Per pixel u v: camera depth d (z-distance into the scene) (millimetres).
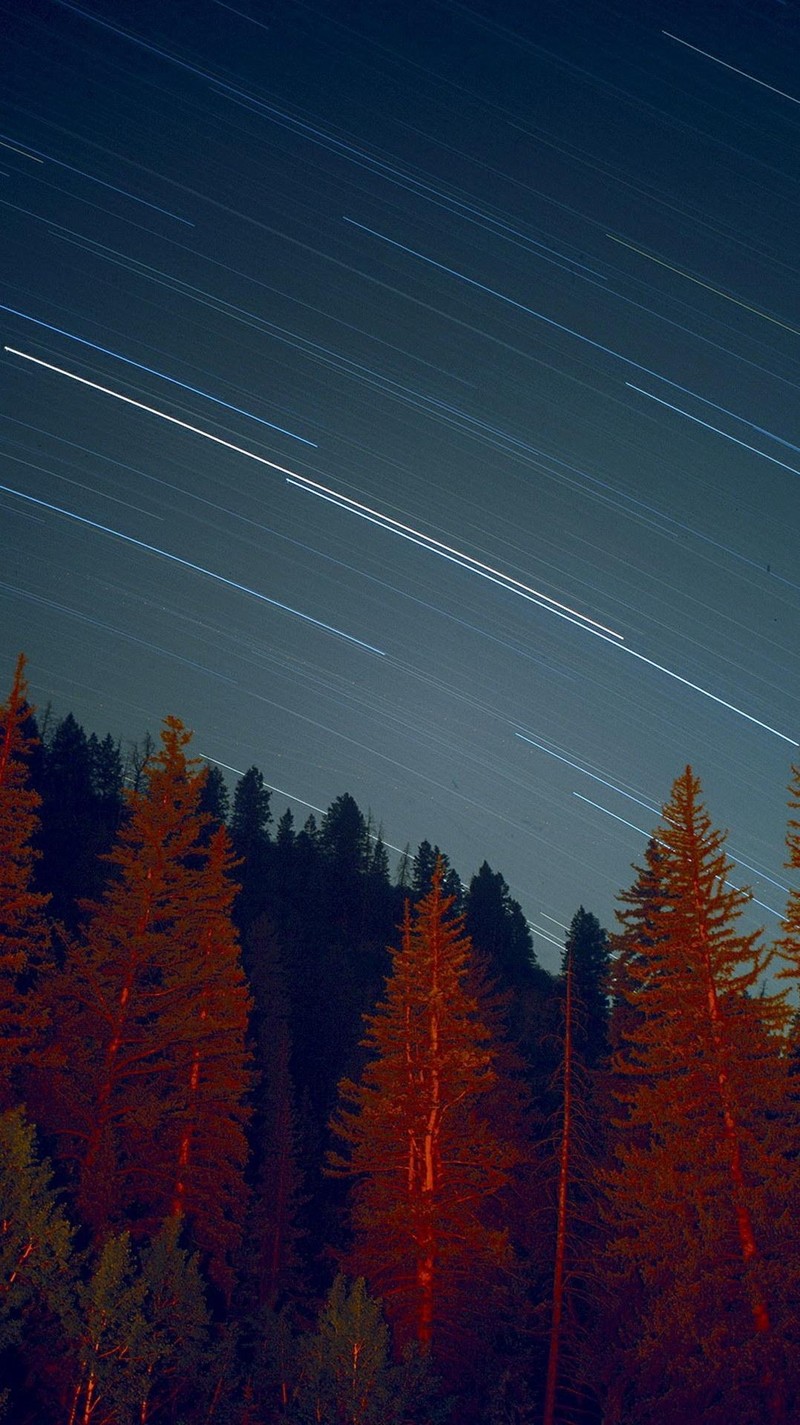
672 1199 21766
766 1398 19125
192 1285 14141
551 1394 24203
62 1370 12578
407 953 27797
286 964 64250
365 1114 25812
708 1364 19078
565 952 31297
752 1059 22312
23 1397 12609
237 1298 27219
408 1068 25984
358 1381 13625
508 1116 31594
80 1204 21453
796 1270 19484
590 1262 25406
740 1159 21203
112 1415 12523
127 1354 12781
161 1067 26078
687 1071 23656
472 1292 25031
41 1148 23219
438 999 26688
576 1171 29531
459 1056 26000
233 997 27938
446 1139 25719
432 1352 22625
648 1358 20281
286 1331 15172
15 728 26219
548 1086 29688
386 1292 23297
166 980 26859
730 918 23641
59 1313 12625
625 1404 23781
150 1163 24922
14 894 24906
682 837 24531
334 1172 25781
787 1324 19156
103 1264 13086
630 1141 28703
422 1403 14258
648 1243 21469
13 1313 12656
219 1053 27719
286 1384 14391
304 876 86125
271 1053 45344
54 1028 26078
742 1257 20438
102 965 26625
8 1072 23547
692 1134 22250
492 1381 22828
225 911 29906
